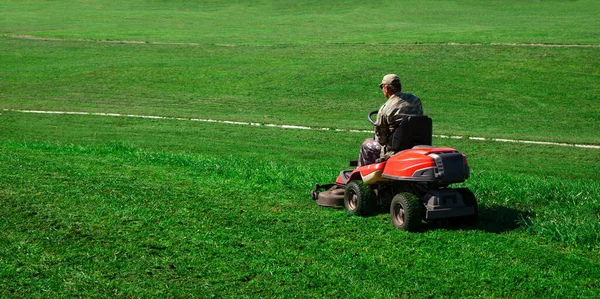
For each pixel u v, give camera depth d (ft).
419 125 27.45
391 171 27.22
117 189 32.86
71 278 21.42
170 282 21.17
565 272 22.00
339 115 84.89
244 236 25.72
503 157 57.11
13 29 175.94
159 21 196.95
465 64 115.55
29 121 76.23
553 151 60.08
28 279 21.24
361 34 157.07
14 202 29.19
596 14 184.85
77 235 25.30
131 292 20.42
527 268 22.34
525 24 166.61
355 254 23.79
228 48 140.87
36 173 35.96
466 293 20.44
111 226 26.43
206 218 28.07
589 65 111.24
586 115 84.48
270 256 23.50
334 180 37.09
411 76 108.88
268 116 82.94
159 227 26.53
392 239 25.43
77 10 224.53
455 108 89.35
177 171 39.09
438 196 26.22
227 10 224.74
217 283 21.16
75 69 120.67
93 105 90.12
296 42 146.51
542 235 25.82
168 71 117.60
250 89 103.14
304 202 31.81
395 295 20.29
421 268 22.43
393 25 176.76
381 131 28.02
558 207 30.42
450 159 25.90
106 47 145.07
